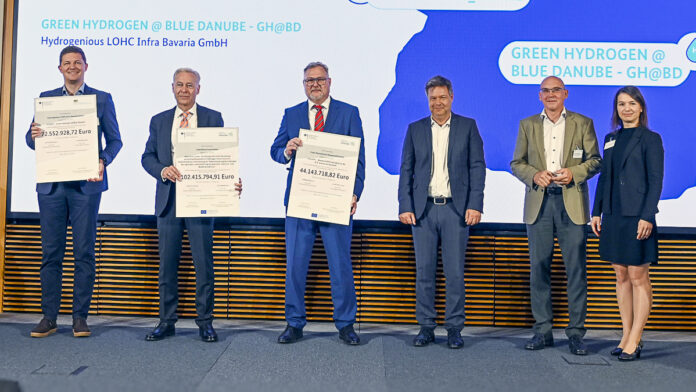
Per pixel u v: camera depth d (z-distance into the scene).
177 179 3.54
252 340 3.63
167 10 4.18
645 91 4.09
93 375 2.87
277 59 4.16
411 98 4.14
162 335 3.61
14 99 4.18
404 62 4.14
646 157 3.29
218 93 4.16
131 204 4.15
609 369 3.14
